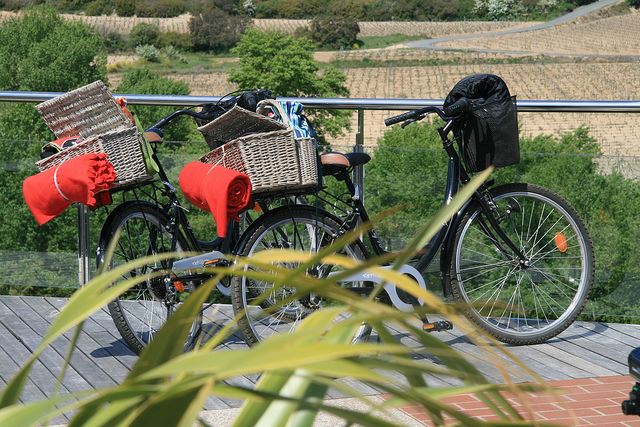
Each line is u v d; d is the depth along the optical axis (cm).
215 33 9544
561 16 10356
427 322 431
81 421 73
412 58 9081
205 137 421
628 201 503
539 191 463
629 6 10356
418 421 344
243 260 87
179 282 417
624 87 7131
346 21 9831
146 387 70
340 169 434
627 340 468
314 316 82
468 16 10600
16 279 525
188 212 463
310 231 432
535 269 478
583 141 1016
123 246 426
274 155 397
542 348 453
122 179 404
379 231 505
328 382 79
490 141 436
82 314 84
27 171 522
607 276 504
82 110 403
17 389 82
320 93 5556
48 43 4419
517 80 7612
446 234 447
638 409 257
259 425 83
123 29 10094
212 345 85
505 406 84
